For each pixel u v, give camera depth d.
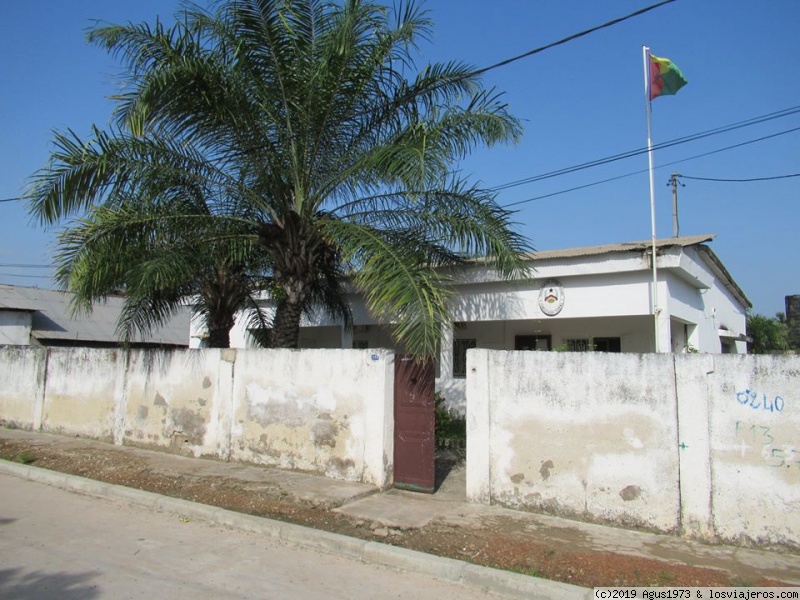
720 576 5.24
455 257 11.52
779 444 5.92
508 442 7.42
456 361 17.70
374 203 10.57
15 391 14.52
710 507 6.18
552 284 12.31
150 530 6.84
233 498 7.95
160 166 9.94
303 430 9.30
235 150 10.23
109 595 4.81
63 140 9.20
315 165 10.38
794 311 28.23
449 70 9.78
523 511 7.23
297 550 6.26
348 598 4.97
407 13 9.43
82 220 9.92
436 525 6.74
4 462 10.45
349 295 14.38
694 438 6.32
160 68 9.05
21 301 27.48
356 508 7.43
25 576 5.22
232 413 10.19
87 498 8.41
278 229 10.36
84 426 12.79
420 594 5.13
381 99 10.01
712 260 14.54
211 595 4.88
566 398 7.07
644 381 6.63
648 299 11.43
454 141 9.69
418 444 8.42
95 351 12.75
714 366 6.28
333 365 9.08
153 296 11.51
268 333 14.30
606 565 5.48
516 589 5.16
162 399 11.26
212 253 10.65
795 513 5.81
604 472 6.77
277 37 9.43
